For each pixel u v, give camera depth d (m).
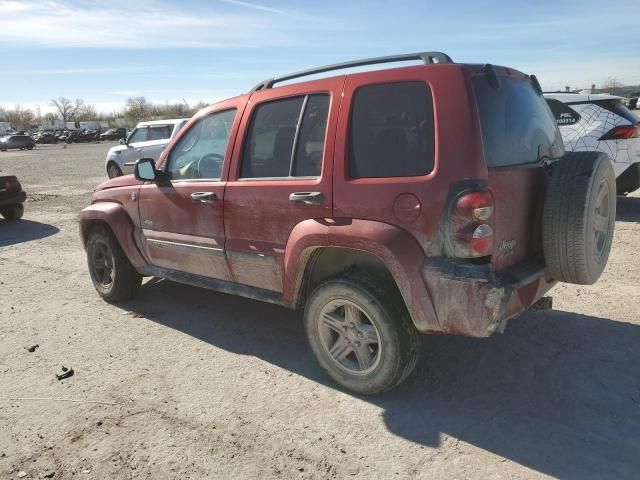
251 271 3.86
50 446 2.99
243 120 3.88
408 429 3.01
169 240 4.46
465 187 2.75
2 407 3.43
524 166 3.12
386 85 3.12
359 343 3.32
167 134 14.74
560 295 4.96
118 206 4.96
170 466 2.78
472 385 3.45
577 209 2.99
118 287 5.17
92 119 138.62
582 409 3.13
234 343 4.27
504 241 2.95
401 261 2.90
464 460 2.73
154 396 3.49
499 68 3.24
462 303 2.79
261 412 3.24
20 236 9.20
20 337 4.58
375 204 3.02
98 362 4.03
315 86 3.47
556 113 7.91
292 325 4.60
